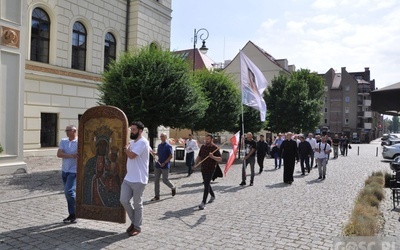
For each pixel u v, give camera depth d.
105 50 21.22
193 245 5.07
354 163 20.77
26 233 5.47
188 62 15.56
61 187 9.52
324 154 13.04
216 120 19.55
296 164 18.98
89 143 6.00
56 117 18.17
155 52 14.02
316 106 38.16
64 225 5.97
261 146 14.71
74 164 6.17
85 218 5.98
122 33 22.14
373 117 85.62
